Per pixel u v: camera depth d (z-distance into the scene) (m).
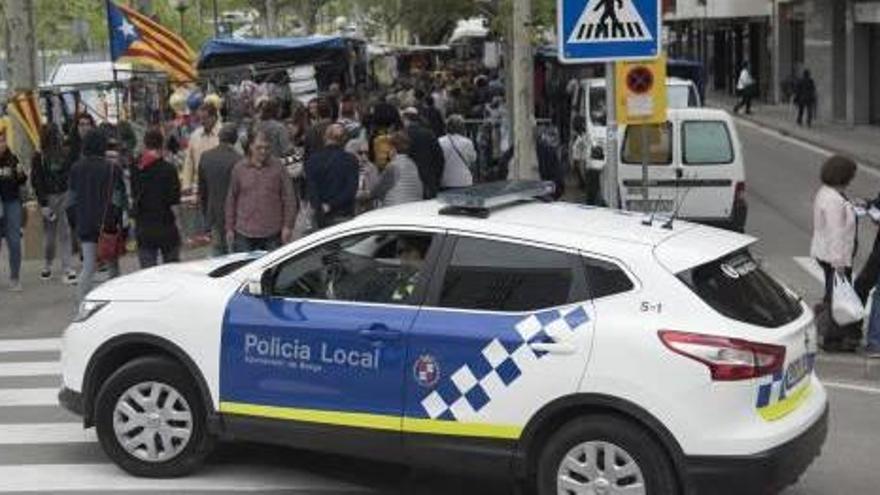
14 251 13.93
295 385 6.62
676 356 5.84
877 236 10.15
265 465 7.40
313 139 16.25
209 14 68.06
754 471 5.77
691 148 15.89
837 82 39.12
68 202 13.73
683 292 5.99
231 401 6.79
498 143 21.95
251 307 6.78
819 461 7.54
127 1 28.39
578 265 6.19
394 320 6.40
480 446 6.21
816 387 6.56
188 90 23.92
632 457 5.93
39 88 21.38
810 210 20.61
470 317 6.28
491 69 36.72
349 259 6.68
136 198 11.84
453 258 6.43
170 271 7.44
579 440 6.02
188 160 15.27
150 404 7.06
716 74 60.84
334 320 6.53
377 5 55.28
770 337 5.95
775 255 16.09
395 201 13.67
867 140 32.59
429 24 46.97
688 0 55.88
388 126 17.86
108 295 7.22
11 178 13.69
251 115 22.11
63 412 8.83
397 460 6.42
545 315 6.14
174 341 6.92
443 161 15.67
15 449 7.84
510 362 6.12
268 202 11.73
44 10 47.53
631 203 15.96
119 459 7.14
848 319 9.86
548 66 27.95
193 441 7.04
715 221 15.98
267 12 56.09
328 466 7.41
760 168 27.22
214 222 12.75
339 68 26.44
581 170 21.25
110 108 24.69
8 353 11.02
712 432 5.79
